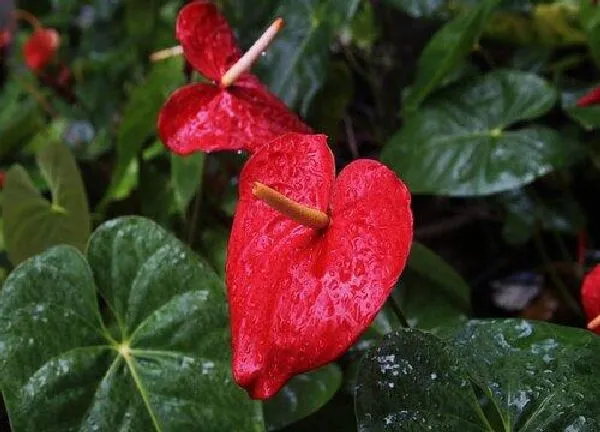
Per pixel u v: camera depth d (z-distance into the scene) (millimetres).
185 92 909
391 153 1100
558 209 1159
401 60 1302
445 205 1283
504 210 1218
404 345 806
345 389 941
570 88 1183
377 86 1311
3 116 1686
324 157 807
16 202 1063
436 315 978
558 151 1041
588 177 1217
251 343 767
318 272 759
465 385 802
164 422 844
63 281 869
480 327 829
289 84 1129
